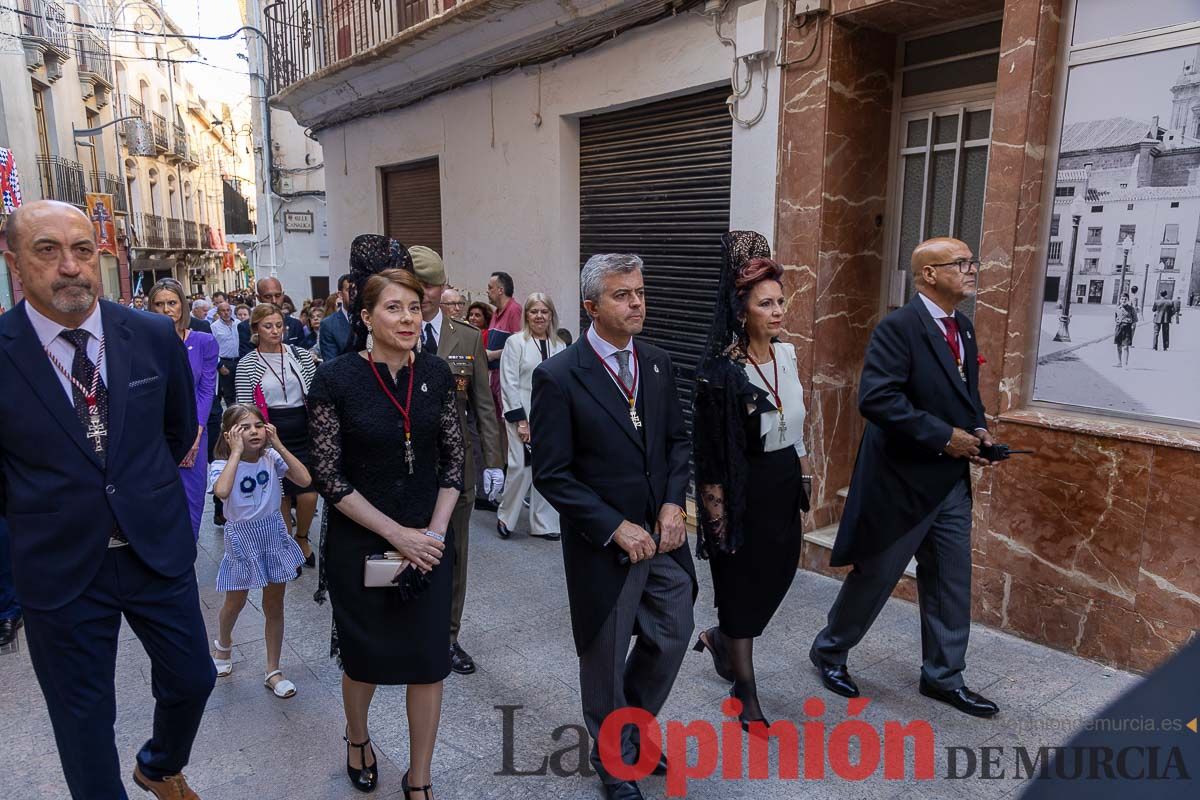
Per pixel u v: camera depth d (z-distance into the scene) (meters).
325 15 9.77
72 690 2.35
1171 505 3.31
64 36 18.50
